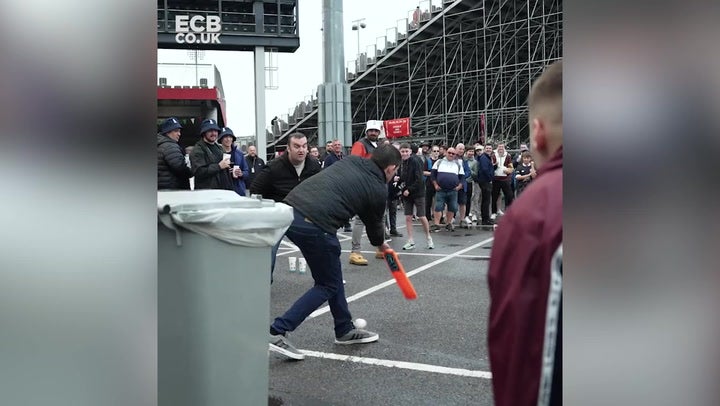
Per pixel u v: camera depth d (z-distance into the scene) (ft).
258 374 6.59
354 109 106.32
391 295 17.35
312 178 11.73
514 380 3.18
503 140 78.43
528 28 81.51
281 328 11.45
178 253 6.08
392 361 11.34
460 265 22.53
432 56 96.48
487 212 36.63
